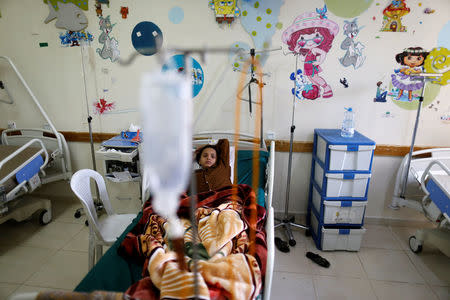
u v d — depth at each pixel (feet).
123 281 4.33
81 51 8.25
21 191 7.52
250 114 8.18
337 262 7.09
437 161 6.42
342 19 7.23
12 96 8.98
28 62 8.58
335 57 7.50
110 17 7.91
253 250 4.52
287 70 7.73
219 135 8.41
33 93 8.84
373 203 8.50
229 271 3.86
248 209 5.57
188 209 5.58
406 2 6.96
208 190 6.98
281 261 7.13
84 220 8.80
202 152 7.30
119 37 8.03
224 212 5.21
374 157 8.09
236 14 7.45
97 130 8.95
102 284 4.25
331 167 6.89
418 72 7.34
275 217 8.75
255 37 7.61
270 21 7.44
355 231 7.20
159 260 4.03
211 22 7.65
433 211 6.66
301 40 7.48
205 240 4.81
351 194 7.09
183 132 2.08
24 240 7.84
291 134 7.64
